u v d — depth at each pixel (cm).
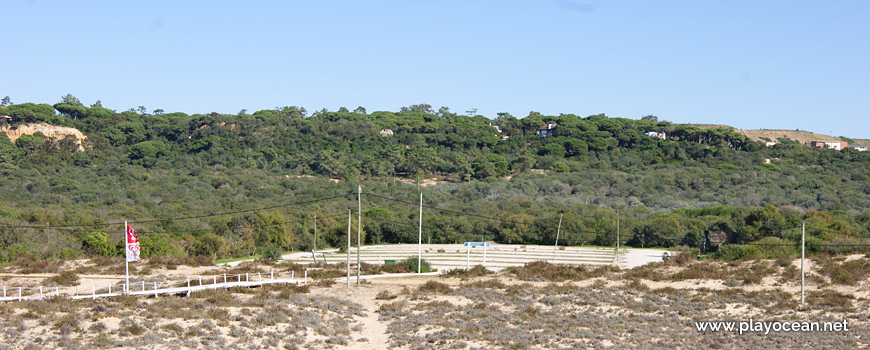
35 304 3838
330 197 13038
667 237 9669
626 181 16012
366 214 11375
